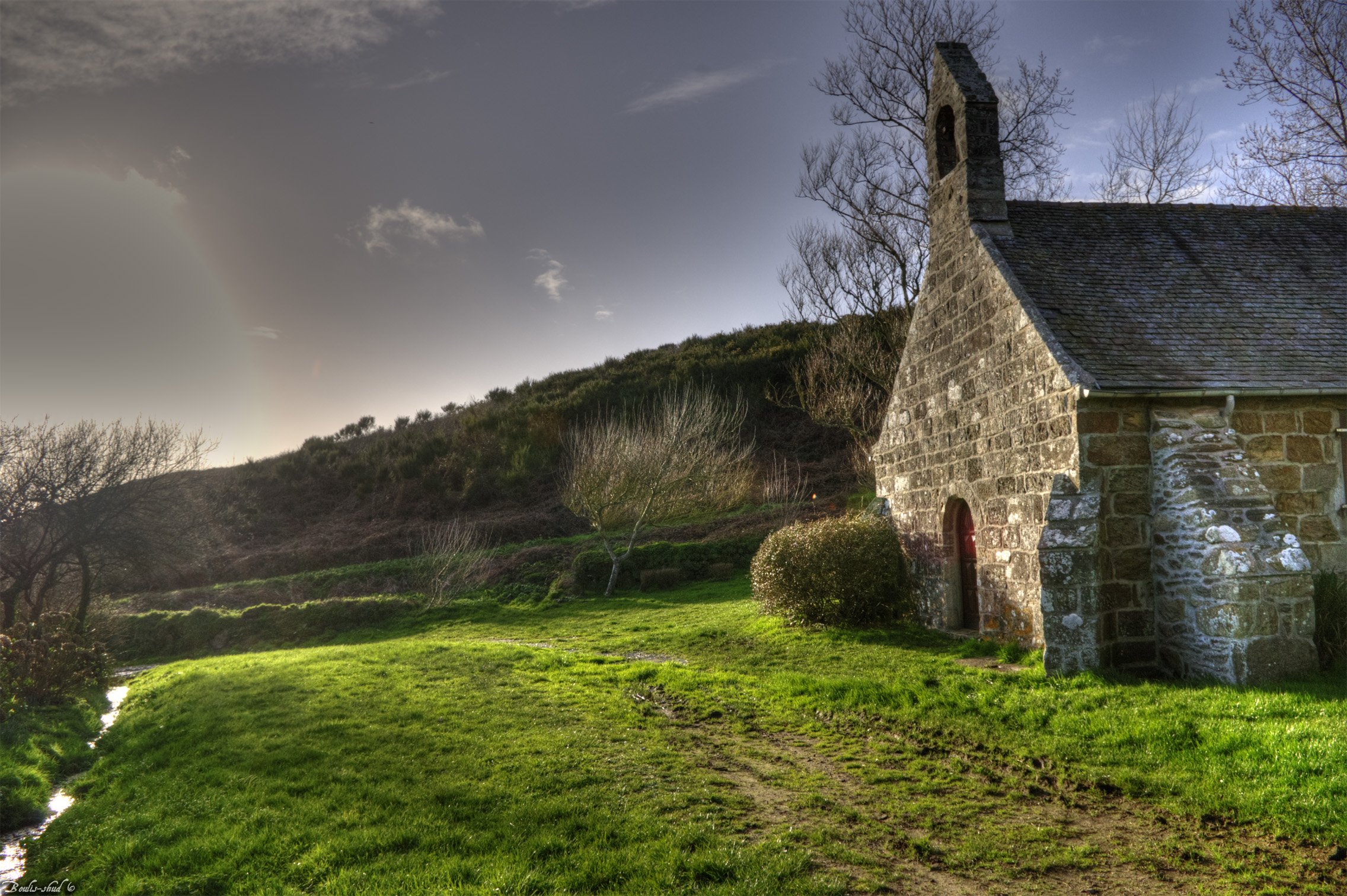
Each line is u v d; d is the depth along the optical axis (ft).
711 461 96.32
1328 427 33.71
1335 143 73.31
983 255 40.52
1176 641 31.22
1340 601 30.42
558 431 125.59
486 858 17.85
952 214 44.73
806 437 116.37
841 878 16.61
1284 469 33.14
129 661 69.82
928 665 35.88
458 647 49.42
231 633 72.23
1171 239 42.70
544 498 111.75
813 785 22.52
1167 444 32.12
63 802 28.04
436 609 74.13
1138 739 23.57
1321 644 30.04
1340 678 27.71
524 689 36.06
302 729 30.45
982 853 17.81
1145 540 32.63
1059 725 25.50
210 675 44.96
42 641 45.09
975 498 41.16
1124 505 32.53
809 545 48.34
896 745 25.88
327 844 19.21
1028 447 36.06
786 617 49.37
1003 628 38.29
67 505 62.28
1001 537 38.45
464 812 20.89
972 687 30.91
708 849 17.90
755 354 138.10
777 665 39.32
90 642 55.88
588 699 33.63
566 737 27.53
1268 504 30.40
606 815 20.11
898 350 87.56
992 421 39.47
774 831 19.17
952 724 27.07
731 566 78.13
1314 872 16.28
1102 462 32.42
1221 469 31.14
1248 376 32.99
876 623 47.65
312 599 83.15
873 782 22.66
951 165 46.88
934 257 47.26
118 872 19.16
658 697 34.27
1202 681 29.35
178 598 85.05
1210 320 36.65
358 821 20.66
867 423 93.61
